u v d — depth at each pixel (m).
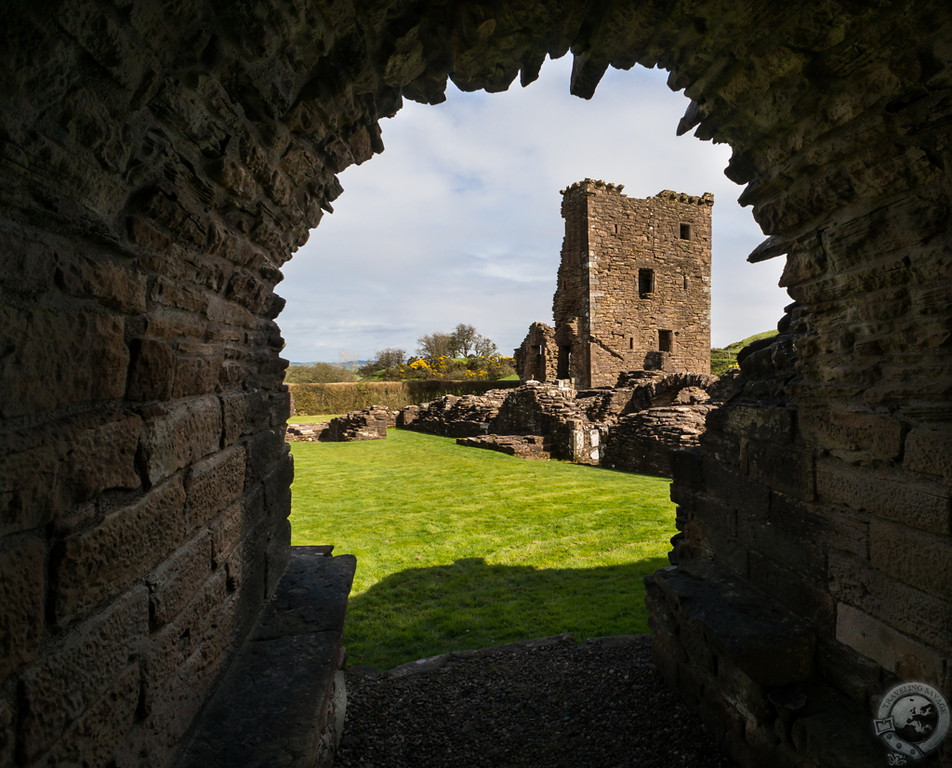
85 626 1.49
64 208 1.39
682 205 27.14
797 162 2.82
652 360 25.00
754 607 3.25
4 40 1.13
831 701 2.72
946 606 2.17
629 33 2.86
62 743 1.37
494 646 4.57
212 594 2.46
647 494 10.13
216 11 1.75
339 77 2.53
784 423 3.19
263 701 2.41
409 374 45.59
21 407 1.24
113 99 1.49
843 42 2.29
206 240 2.25
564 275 26.72
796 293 3.13
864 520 2.61
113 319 1.64
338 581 3.79
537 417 17.41
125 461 1.68
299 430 22.56
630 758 3.17
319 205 3.42
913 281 2.37
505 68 3.17
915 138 2.28
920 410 2.30
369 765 3.15
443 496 10.57
